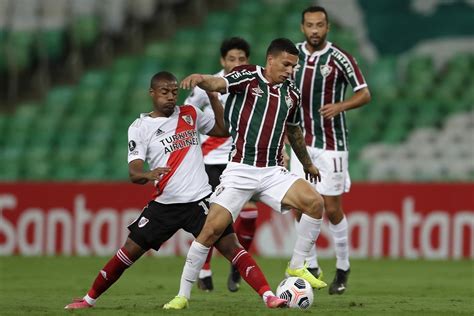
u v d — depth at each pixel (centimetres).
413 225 5284
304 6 7950
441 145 6556
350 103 3212
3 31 7925
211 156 3575
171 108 2698
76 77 7738
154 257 5488
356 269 4669
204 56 7581
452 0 7650
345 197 5359
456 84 7181
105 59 7825
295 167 3341
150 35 8000
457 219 5241
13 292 3509
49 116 7244
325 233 5325
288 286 2705
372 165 6462
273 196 2709
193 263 2669
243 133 2708
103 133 6981
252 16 7894
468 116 6769
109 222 5553
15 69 7669
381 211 5316
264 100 2700
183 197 2700
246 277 2652
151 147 2695
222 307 2755
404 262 5091
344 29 7719
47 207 5631
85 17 7988
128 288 3612
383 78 7256
